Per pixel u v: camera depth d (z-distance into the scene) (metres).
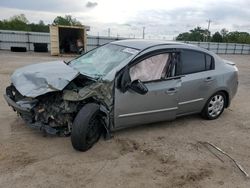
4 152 3.80
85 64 4.78
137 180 3.38
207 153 4.21
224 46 48.56
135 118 4.37
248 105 7.12
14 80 4.16
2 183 3.14
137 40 5.21
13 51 28.86
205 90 5.19
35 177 3.29
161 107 4.58
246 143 4.70
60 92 3.90
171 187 3.29
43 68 4.37
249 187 3.41
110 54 4.75
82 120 3.77
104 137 4.36
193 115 5.90
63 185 3.18
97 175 3.42
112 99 4.04
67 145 4.12
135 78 4.25
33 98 3.87
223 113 6.24
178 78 4.70
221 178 3.56
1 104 5.86
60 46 25.77
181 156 4.05
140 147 4.22
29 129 4.57
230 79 5.62
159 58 4.55
